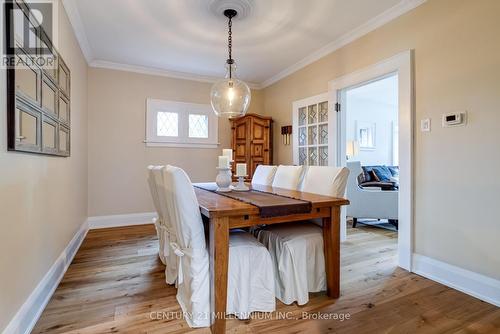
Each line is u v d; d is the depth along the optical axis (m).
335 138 3.31
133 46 3.35
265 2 2.43
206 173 4.62
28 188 1.60
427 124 2.28
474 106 1.97
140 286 2.12
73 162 2.84
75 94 2.93
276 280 1.97
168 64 3.97
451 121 2.10
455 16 2.08
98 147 3.89
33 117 1.63
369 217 3.95
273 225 2.23
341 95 3.31
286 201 1.88
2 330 1.30
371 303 1.87
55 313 1.75
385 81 4.78
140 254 2.82
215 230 1.58
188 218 1.63
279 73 4.37
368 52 2.86
